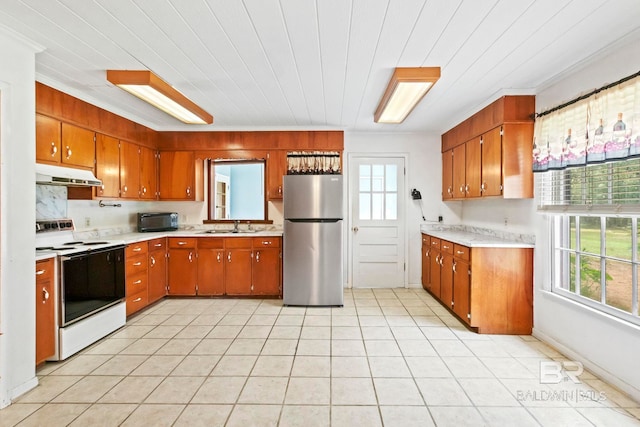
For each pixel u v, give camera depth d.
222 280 4.38
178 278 4.38
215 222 4.91
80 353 2.75
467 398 2.11
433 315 3.71
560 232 2.89
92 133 3.38
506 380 2.32
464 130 4.02
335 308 3.98
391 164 4.95
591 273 2.54
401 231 4.97
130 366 2.53
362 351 2.79
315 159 4.58
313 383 2.29
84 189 3.36
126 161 3.93
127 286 3.50
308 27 2.06
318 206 4.09
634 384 2.09
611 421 1.89
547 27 2.04
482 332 3.16
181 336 3.11
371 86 3.06
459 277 3.46
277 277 4.39
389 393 2.17
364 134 4.94
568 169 2.71
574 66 2.57
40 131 2.77
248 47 2.32
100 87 3.06
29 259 2.23
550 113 2.79
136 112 3.85
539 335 3.04
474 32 2.11
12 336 2.10
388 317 3.65
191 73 2.76
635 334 2.08
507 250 3.16
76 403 2.06
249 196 4.95
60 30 2.09
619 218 2.29
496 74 2.77
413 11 1.89
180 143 4.60
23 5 1.83
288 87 3.08
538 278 3.06
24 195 2.20
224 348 2.85
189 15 1.93
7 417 1.93
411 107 3.28
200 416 1.93
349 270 4.99
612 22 1.98
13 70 2.12
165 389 2.22
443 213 4.93
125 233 4.29
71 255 2.67
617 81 2.14
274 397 2.12
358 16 1.94
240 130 4.58
